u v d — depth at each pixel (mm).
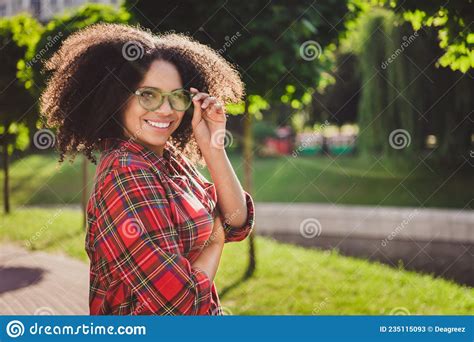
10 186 11977
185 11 4961
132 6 5035
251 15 5000
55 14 6309
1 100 6559
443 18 3771
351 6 5504
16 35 6520
